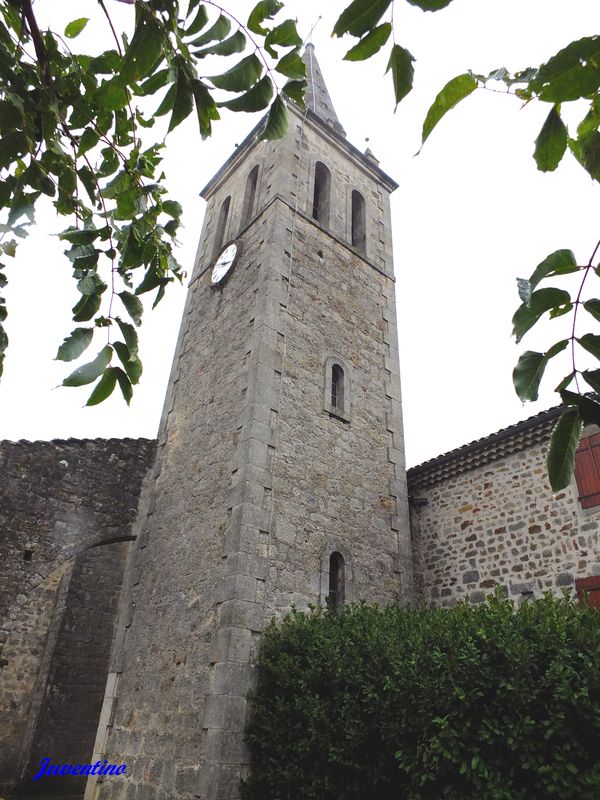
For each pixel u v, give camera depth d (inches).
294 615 316.2
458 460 418.3
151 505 428.1
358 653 263.0
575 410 80.0
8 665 498.9
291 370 405.1
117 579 557.6
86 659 518.6
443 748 201.5
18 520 392.5
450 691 209.5
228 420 390.0
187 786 280.4
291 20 92.8
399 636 264.1
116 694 362.6
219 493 362.0
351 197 571.5
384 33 69.7
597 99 75.3
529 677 197.9
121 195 136.3
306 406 399.9
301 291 447.8
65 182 133.4
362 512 394.6
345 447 409.4
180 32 94.3
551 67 64.9
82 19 122.0
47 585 537.0
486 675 203.6
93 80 120.5
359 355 465.1
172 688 322.0
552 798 187.3
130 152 139.5
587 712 185.0
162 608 362.6
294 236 473.7
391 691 235.8
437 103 69.9
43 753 475.5
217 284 495.5
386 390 469.1
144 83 104.3
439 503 428.1
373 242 555.2
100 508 423.5
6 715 485.4
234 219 555.2
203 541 354.6
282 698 277.6
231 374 413.7
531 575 350.6
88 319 126.0
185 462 416.8
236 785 269.1
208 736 280.4
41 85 111.8
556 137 73.3
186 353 496.4
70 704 498.9
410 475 451.8
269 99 98.3
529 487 372.5
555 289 78.7
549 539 349.4
